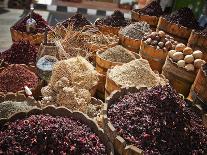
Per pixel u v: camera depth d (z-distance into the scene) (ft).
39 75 4.18
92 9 9.53
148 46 4.78
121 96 3.26
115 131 2.65
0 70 4.35
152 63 4.82
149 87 3.39
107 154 2.62
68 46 5.23
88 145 2.58
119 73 3.87
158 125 2.75
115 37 5.73
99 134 2.80
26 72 4.19
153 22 6.51
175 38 5.55
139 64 3.91
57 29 5.84
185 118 2.86
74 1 9.90
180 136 2.74
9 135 2.59
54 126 2.63
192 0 7.67
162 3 8.11
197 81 3.86
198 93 3.80
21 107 3.43
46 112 3.03
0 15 9.03
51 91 3.69
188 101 3.40
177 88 4.42
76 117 2.99
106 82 3.96
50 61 4.21
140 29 5.57
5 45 6.93
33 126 2.66
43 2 10.04
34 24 5.55
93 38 5.42
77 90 3.68
